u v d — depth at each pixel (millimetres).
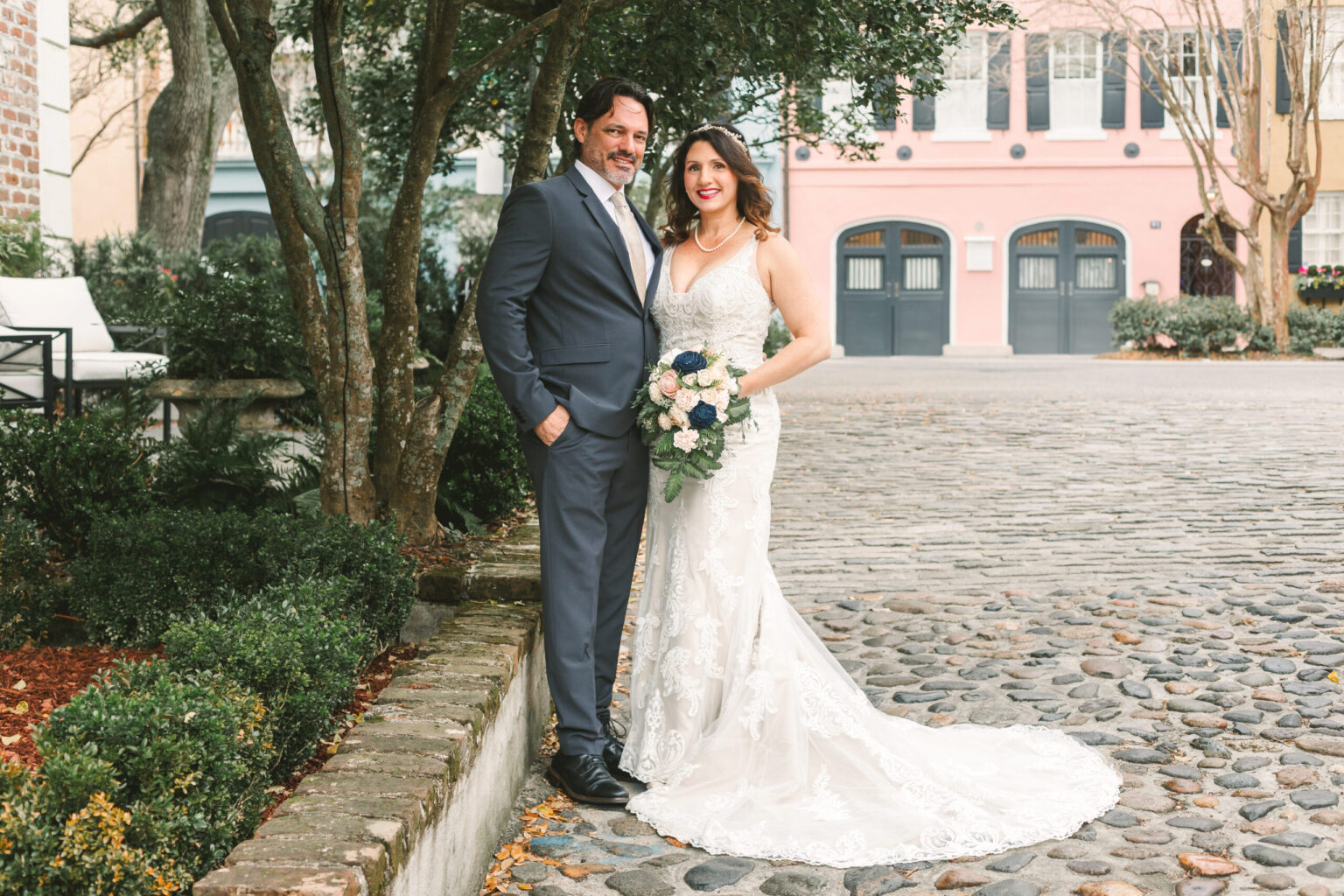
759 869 2883
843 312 26250
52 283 8938
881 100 5777
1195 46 22172
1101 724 3754
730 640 3432
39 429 4344
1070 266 25859
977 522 6875
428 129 4551
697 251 3588
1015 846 2953
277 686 2729
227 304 9242
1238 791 3193
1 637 3664
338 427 4457
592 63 5695
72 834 1902
